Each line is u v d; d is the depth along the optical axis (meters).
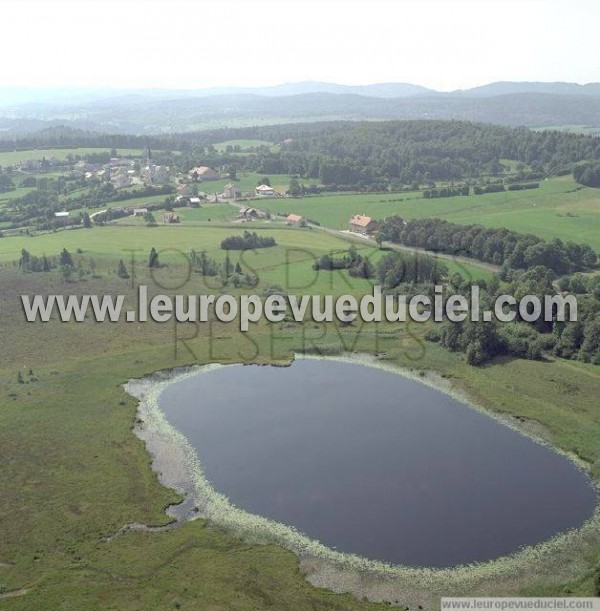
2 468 94.56
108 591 70.62
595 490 92.38
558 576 74.88
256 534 81.81
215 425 110.50
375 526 83.56
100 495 88.88
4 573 73.12
